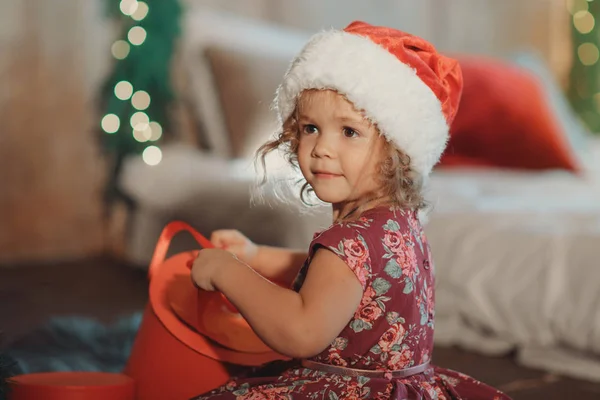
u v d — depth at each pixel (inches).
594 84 176.4
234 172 110.7
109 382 54.9
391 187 49.3
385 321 47.3
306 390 46.8
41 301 112.8
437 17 171.6
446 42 172.7
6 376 53.3
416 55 50.6
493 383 76.6
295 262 59.1
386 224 48.4
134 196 115.7
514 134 121.0
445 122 52.0
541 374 80.0
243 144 116.2
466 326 89.7
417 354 49.4
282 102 51.6
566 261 81.2
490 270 86.4
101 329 88.1
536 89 127.0
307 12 157.6
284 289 46.0
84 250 151.4
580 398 72.4
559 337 80.7
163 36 123.6
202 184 110.5
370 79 47.6
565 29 180.7
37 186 145.6
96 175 150.6
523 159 121.7
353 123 48.1
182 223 58.9
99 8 146.6
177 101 125.6
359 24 53.1
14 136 142.6
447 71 52.8
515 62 136.1
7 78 141.0
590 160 135.2
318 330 44.3
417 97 49.1
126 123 125.3
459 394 52.1
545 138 122.0
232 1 151.1
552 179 118.8
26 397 52.5
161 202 113.7
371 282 46.8
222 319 55.1
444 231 90.8
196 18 124.5
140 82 124.3
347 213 50.9
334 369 47.9
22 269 137.6
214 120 120.6
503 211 94.2
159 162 116.3
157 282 57.3
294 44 127.3
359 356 47.5
